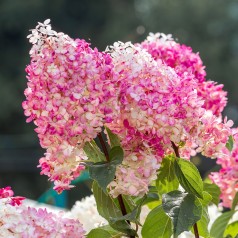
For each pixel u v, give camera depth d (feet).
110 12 50.67
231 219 5.10
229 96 47.70
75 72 3.94
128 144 4.07
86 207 4.97
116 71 3.99
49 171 4.16
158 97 4.00
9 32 48.24
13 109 44.42
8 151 33.91
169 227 4.28
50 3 49.34
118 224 4.14
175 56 4.83
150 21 51.72
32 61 4.03
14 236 3.97
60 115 3.93
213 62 49.14
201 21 51.85
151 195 4.54
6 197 4.21
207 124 4.16
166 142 4.04
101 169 4.00
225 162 4.69
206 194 4.29
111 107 3.95
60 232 4.07
